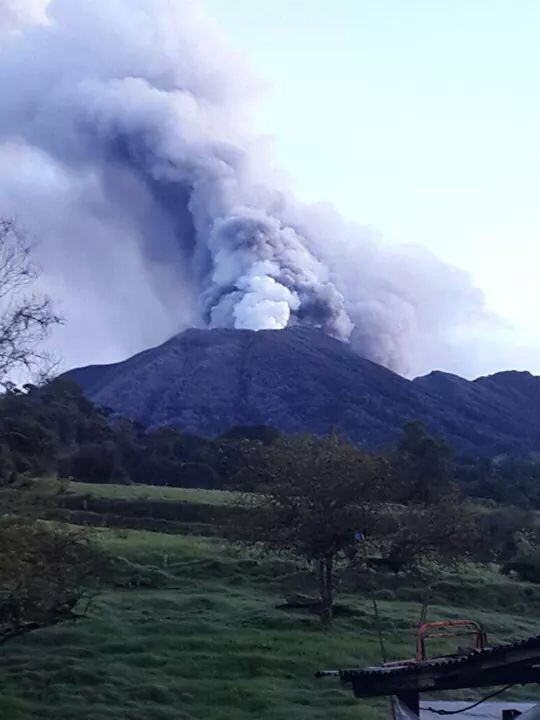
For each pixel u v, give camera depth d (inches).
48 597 841.5
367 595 1390.3
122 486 2282.2
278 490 1206.3
